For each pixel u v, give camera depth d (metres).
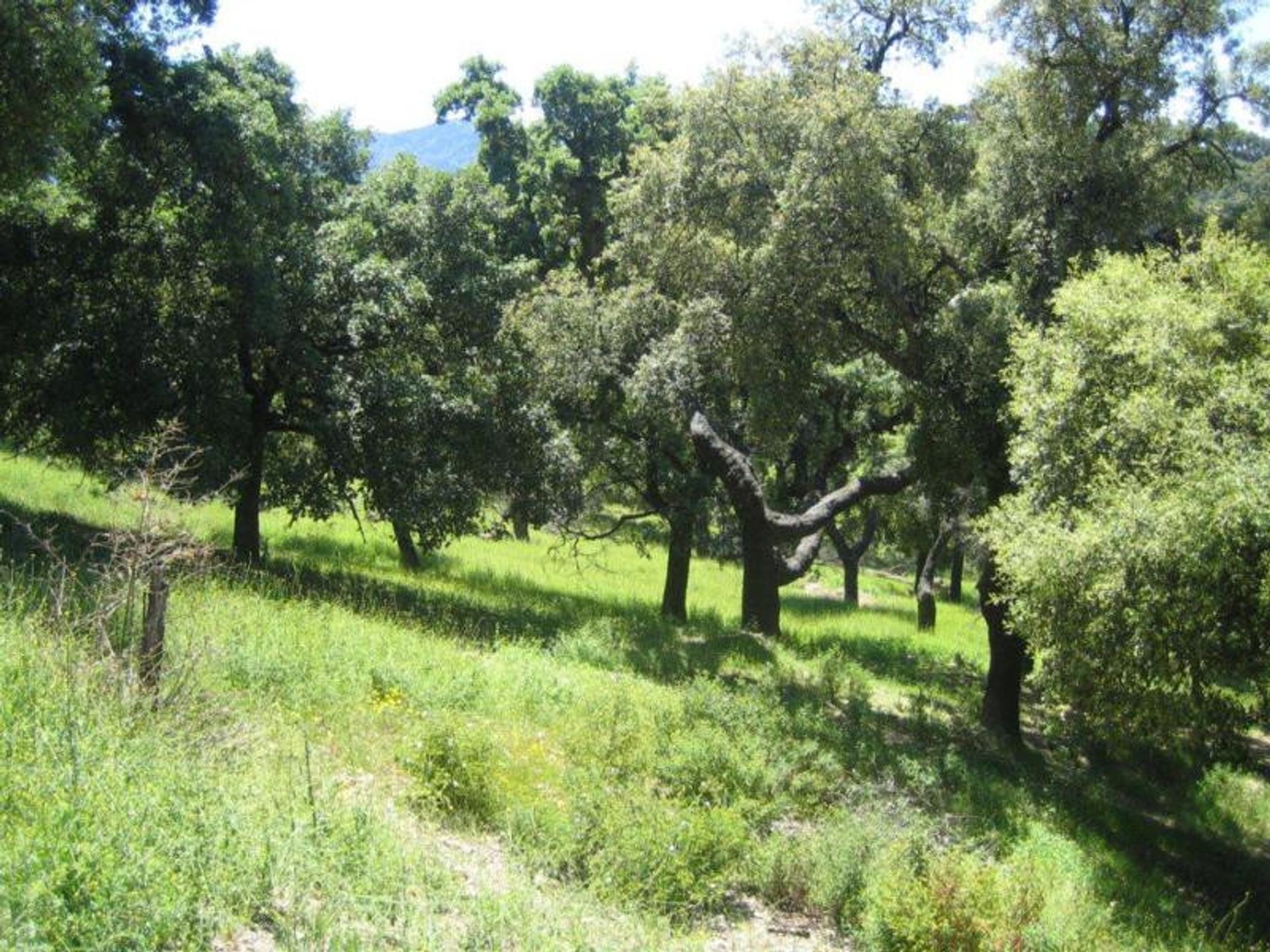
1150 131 16.45
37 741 5.62
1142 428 11.00
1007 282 17.05
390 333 19.22
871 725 15.20
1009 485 16.56
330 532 28.20
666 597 23.80
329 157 21.39
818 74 16.53
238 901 4.83
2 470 22.59
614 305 21.80
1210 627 10.38
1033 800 13.51
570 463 21.27
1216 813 16.88
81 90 12.29
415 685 10.52
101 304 15.95
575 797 8.13
